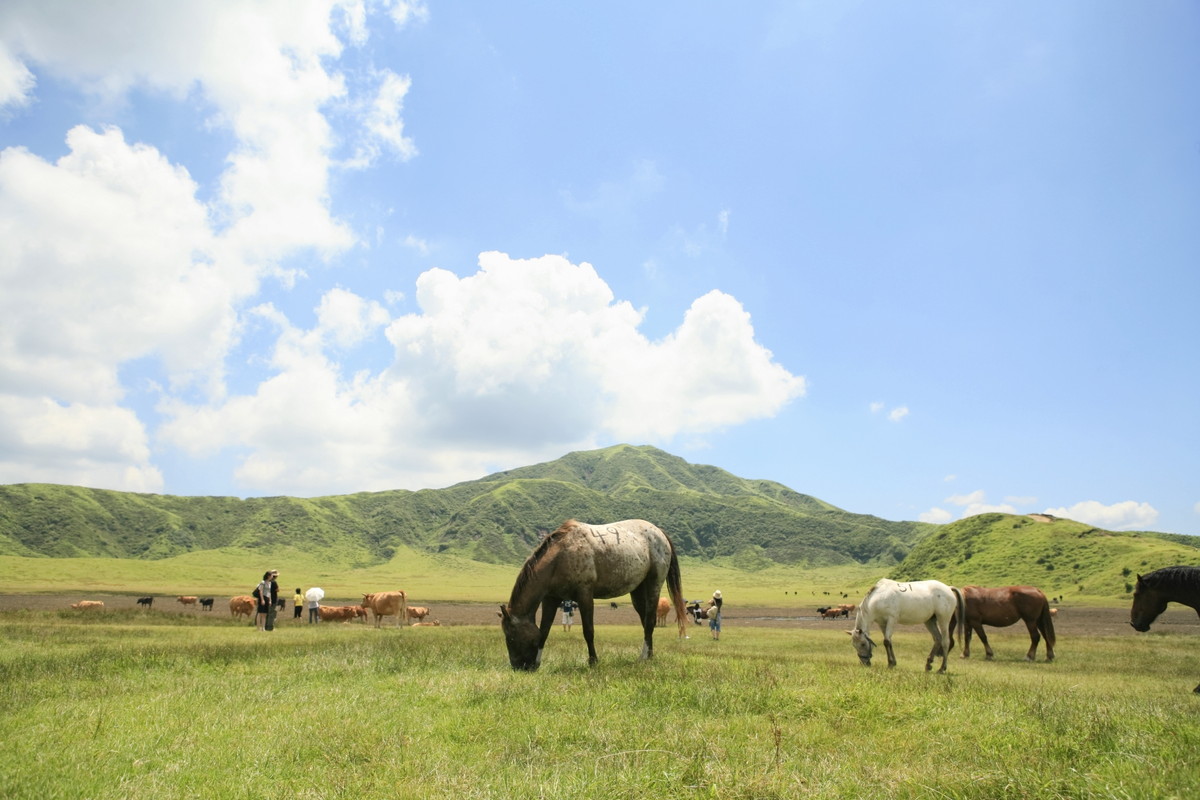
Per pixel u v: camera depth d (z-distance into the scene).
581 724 7.27
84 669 11.37
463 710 8.16
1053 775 5.49
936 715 8.18
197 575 119.81
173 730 7.18
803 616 65.38
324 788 5.27
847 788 5.26
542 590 12.40
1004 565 99.12
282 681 10.48
